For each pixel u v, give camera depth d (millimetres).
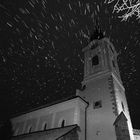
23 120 26031
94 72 25406
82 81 25719
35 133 20891
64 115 19969
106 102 19984
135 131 21297
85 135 18531
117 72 26641
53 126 19984
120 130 16312
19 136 23094
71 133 16594
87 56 29344
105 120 18375
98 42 29469
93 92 22562
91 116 19938
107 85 21844
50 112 22266
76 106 19531
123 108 20688
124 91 25172
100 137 17469
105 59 25891
